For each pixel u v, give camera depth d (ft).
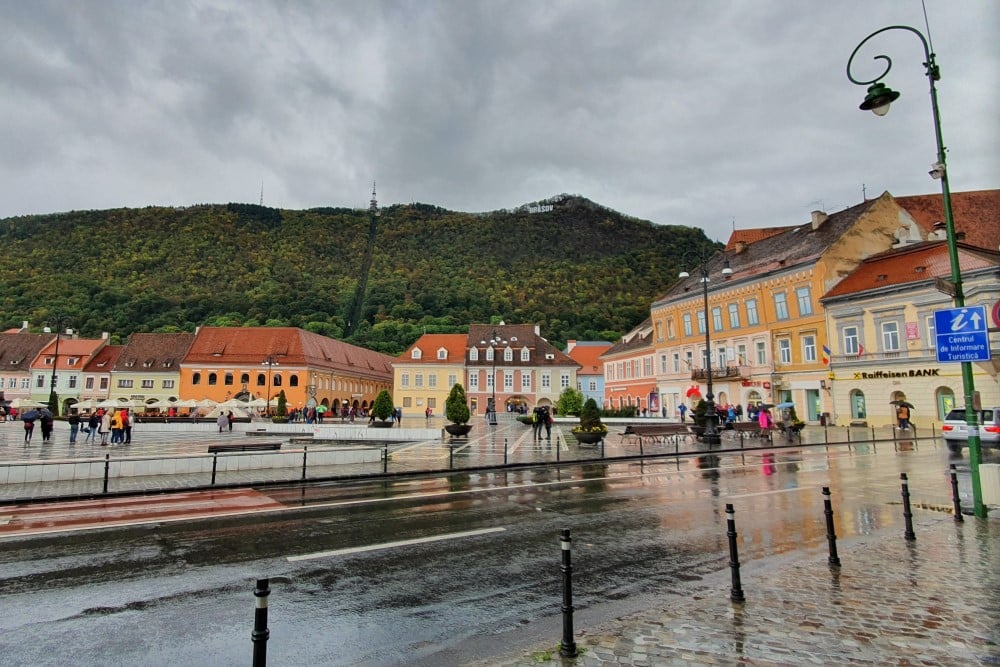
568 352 316.19
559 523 35.35
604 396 277.23
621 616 20.03
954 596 20.88
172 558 27.73
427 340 284.20
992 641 17.07
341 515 38.17
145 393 264.31
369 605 21.40
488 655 17.03
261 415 237.25
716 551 28.66
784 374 147.84
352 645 17.90
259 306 394.11
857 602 20.43
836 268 137.18
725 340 168.86
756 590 21.91
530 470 64.13
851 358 129.08
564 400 186.29
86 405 185.98
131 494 47.37
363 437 110.93
